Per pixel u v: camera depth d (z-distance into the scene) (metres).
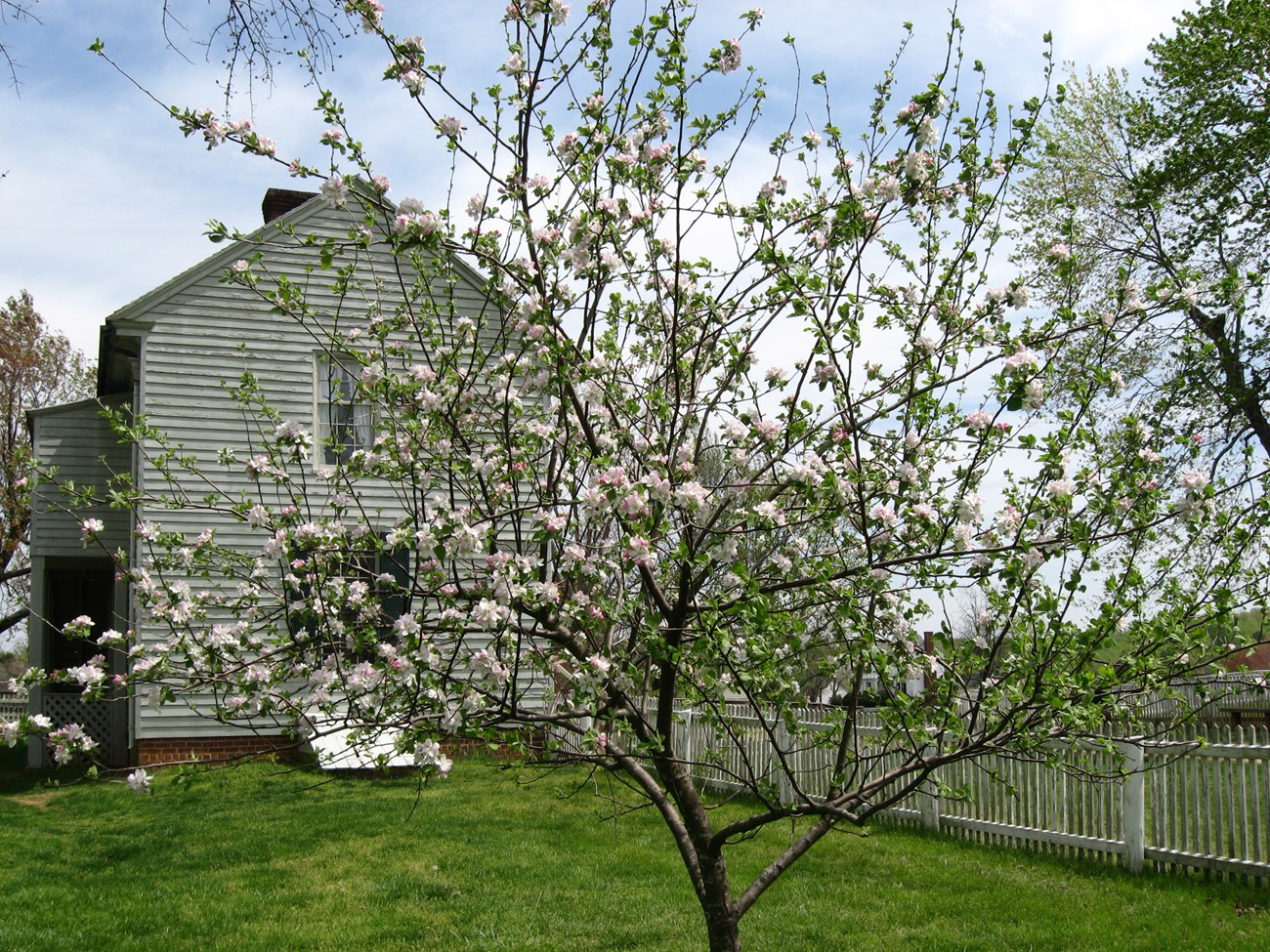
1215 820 7.54
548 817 9.84
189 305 13.55
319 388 13.71
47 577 17.58
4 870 8.19
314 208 13.76
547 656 4.39
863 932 6.46
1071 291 4.98
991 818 9.06
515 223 4.28
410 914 6.96
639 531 3.86
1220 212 17.00
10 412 26.22
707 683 4.34
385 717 4.17
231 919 6.90
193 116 4.42
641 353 5.16
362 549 4.88
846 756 4.59
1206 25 17.41
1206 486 4.16
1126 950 6.01
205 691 5.46
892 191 4.41
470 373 4.80
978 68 4.61
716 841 4.42
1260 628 4.50
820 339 3.96
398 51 4.51
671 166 4.86
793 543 4.57
